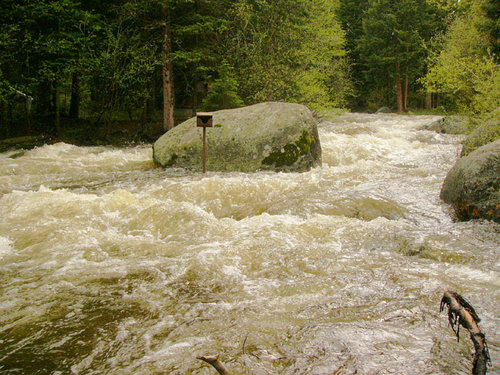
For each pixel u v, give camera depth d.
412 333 2.65
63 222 5.50
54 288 3.56
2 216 5.79
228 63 19.30
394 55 39.34
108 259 4.29
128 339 2.71
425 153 11.98
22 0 15.99
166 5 17.41
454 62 10.60
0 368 2.42
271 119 9.97
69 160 11.43
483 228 4.93
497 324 2.70
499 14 15.61
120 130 19.09
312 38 20.16
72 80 19.20
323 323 2.84
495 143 5.86
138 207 6.07
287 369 2.31
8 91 16.05
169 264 4.11
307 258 4.17
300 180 8.04
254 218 5.69
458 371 2.21
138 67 17.77
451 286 3.37
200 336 2.73
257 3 19.11
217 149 9.99
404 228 4.93
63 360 2.49
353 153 11.73
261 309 3.12
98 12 19.80
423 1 37.06
